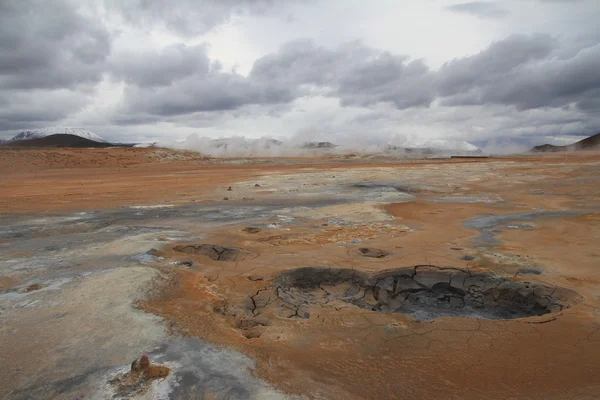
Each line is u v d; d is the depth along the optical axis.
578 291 6.00
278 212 12.73
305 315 5.64
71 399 3.27
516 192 17.09
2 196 17.19
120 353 4.00
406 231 10.15
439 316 6.12
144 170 34.72
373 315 5.34
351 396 3.46
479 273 6.87
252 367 3.84
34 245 8.49
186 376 3.61
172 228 10.25
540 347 4.43
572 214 12.16
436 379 3.81
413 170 27.91
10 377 3.58
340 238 9.38
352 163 41.56
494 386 3.71
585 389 3.66
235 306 5.62
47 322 4.71
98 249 8.15
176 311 5.13
